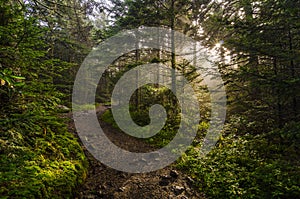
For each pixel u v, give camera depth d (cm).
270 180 516
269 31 620
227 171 636
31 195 376
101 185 581
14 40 421
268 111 670
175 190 576
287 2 554
